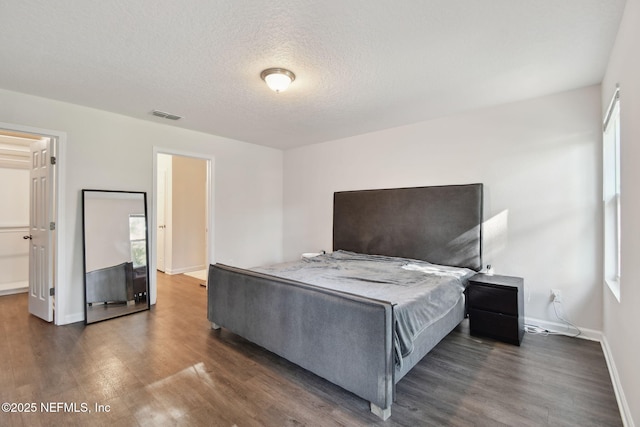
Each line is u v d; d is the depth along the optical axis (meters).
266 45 2.18
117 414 1.81
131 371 2.29
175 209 5.96
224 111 3.55
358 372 1.89
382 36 2.06
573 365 2.41
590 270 2.89
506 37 2.07
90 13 1.81
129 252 3.68
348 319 1.95
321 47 2.20
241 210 5.08
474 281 2.99
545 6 1.75
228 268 3.00
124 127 3.70
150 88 2.91
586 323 2.91
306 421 1.77
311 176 5.29
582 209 2.92
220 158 4.77
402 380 2.20
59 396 1.98
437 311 2.43
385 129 4.31
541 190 3.12
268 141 5.07
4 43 2.13
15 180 4.48
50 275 3.25
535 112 3.15
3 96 2.90
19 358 2.47
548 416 1.82
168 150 4.11
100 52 2.26
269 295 2.47
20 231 4.48
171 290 4.70
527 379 2.21
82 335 2.95
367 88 2.91
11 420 1.75
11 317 3.42
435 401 1.96
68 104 3.27
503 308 2.82
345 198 4.65
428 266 3.48
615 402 1.95
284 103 3.30
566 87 2.90
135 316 3.52
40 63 2.42
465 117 3.61
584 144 2.91
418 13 1.82
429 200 3.79
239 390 2.07
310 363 2.17
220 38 2.09
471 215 3.48
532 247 3.18
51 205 3.24
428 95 3.08
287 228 5.70
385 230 4.18
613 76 2.23
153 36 2.06
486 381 2.19
